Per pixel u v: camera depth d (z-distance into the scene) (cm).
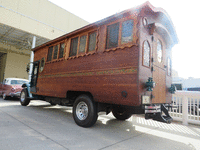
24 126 385
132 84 316
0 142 271
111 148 281
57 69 565
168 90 457
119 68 349
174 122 562
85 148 272
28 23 1603
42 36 1719
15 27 1502
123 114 523
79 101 436
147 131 426
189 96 536
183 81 1162
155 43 397
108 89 362
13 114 529
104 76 378
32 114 557
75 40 511
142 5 320
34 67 750
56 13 1928
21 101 784
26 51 2552
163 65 435
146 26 353
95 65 411
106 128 425
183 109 544
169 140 357
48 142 288
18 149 248
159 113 358
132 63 326
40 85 658
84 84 431
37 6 1727
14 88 931
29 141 286
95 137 339
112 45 383
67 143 290
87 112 406
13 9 1516
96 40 422
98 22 416
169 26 427
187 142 349
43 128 380
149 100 340
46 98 652
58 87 540
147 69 345
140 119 583
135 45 327
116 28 385
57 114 599
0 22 1402
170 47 496
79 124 420
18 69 2439
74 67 482
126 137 357
